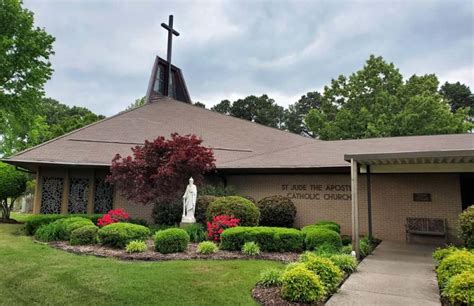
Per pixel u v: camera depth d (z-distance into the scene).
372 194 12.48
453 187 11.37
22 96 19.73
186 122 19.36
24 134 29.56
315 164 12.73
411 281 6.33
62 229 9.80
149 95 21.38
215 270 6.76
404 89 28.58
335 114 31.70
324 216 13.09
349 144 15.80
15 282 5.89
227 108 51.03
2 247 8.84
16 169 14.73
